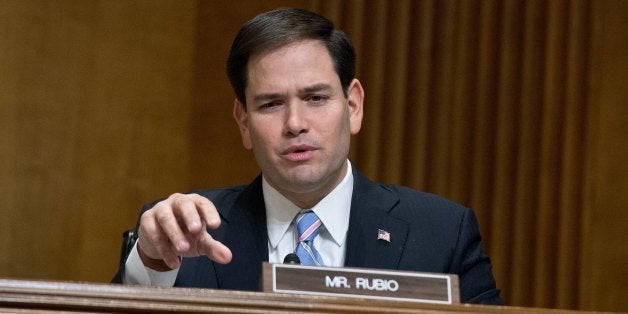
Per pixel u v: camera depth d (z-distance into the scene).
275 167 4.90
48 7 9.57
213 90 10.34
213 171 10.25
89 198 9.73
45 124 9.51
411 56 10.01
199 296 3.27
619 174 9.66
